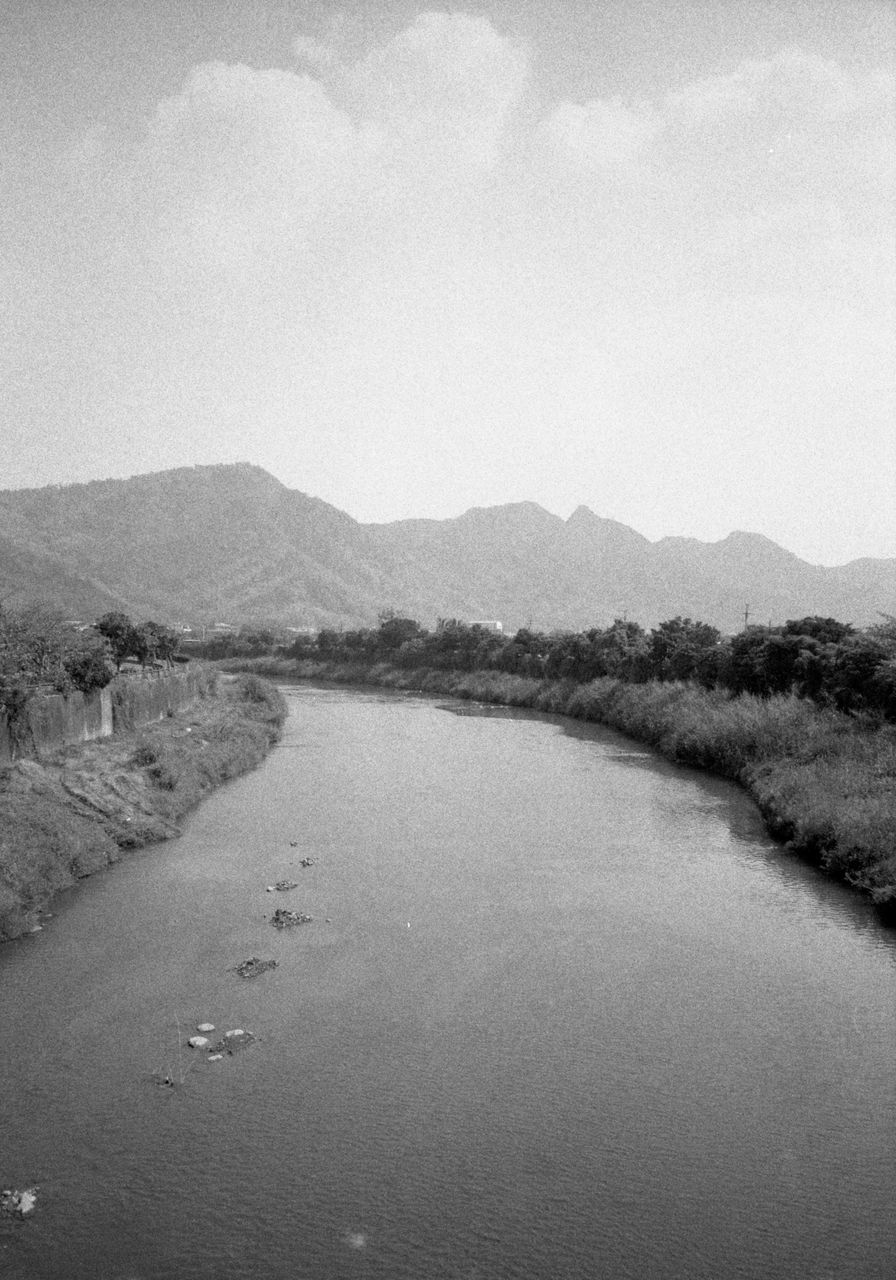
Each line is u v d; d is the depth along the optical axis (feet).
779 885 89.51
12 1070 52.90
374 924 77.66
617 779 145.28
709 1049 57.16
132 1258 38.81
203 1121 48.44
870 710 138.62
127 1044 56.18
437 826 112.37
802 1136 48.16
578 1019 60.90
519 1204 42.60
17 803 91.09
